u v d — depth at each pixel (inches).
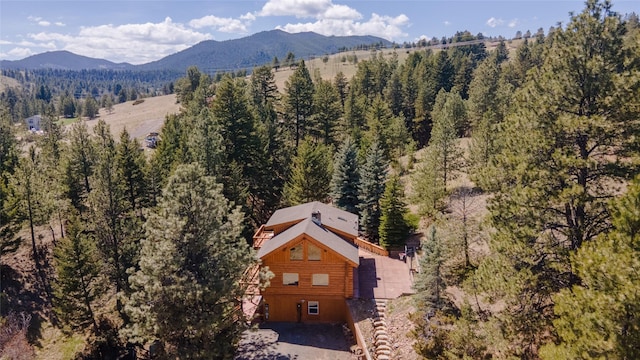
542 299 733.9
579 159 682.2
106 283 1365.7
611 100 672.4
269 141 2167.8
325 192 1887.3
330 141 2706.7
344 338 1113.4
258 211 1964.8
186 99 3794.3
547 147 738.2
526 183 767.1
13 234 1485.0
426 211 1628.9
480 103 2549.2
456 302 979.9
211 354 856.3
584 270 489.7
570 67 727.7
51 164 2092.8
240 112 1886.1
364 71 3929.6
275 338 1119.0
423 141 3312.0
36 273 1560.0
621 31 719.7
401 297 1157.1
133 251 1385.3
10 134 2348.7
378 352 938.7
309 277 1182.9
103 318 1374.3
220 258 898.7
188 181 913.5
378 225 1653.5
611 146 708.0
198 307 863.1
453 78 3954.2
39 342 1311.5
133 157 1803.6
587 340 449.7
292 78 2613.2
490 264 771.4
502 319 713.0
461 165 1788.9
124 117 5398.6
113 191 1409.9
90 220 1486.2
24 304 1424.7
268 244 1264.8
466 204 1392.7
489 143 1648.6
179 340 882.8
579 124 686.5
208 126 1620.3
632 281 426.9
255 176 1889.8
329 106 2684.5
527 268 723.4
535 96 789.9
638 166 674.2
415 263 1349.7
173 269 839.1
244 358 1026.7
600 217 703.7
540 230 740.0
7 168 1996.8
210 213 903.1
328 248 1146.7
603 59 703.7
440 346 695.7
